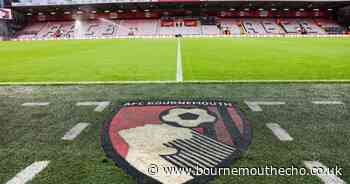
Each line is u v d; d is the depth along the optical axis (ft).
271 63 27.99
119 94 14.47
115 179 6.13
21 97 14.14
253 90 15.10
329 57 33.19
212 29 142.00
